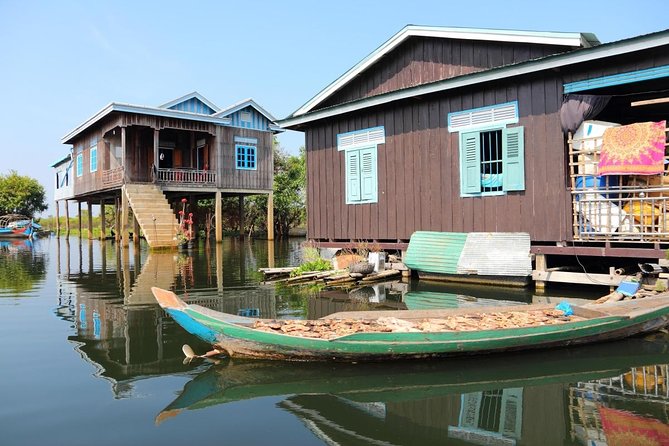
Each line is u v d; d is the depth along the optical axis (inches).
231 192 900.0
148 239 694.5
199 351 210.7
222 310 293.6
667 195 307.3
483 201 382.3
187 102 878.4
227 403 158.2
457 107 397.1
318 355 192.1
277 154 1195.9
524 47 374.3
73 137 1009.5
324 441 133.0
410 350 192.7
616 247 317.4
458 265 377.4
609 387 175.2
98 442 130.8
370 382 178.1
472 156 387.5
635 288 280.7
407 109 431.5
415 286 380.5
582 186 326.6
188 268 506.9
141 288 377.1
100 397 161.5
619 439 134.3
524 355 208.4
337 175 491.5
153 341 225.6
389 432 139.1
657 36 287.9
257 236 1178.0
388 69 463.8
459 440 134.7
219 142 872.9
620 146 304.7
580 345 219.8
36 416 146.7
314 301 323.6
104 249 798.5
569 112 332.2
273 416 149.0
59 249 815.1
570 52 318.7
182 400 160.2
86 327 251.3
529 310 243.1
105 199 1111.6
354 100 448.1
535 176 353.1
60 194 1242.0
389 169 445.4
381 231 451.2
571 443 132.5
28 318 271.1
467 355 202.5
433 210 413.1
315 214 514.9
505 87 369.4
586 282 323.9
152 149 923.4
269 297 339.3
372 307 301.3
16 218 1471.5
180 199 1052.5
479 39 387.2
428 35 416.2
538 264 350.3
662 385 176.6
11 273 478.9
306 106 508.1
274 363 195.0
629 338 232.4
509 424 144.8
